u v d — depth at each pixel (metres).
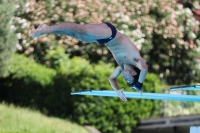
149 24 38.69
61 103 31.69
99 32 13.78
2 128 27.34
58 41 36.47
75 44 36.62
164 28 39.28
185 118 32.31
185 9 41.28
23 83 32.69
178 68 40.25
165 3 40.34
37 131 27.70
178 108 34.38
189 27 40.62
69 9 37.25
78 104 31.36
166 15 39.69
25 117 29.45
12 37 31.97
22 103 32.59
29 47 36.16
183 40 40.34
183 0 43.44
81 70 31.80
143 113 33.12
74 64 32.84
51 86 31.95
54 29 13.53
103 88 31.44
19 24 36.50
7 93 33.09
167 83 40.00
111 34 14.00
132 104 32.47
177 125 32.44
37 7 37.38
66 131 28.84
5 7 31.61
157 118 32.81
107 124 31.84
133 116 32.72
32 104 32.31
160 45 39.22
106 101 31.66
